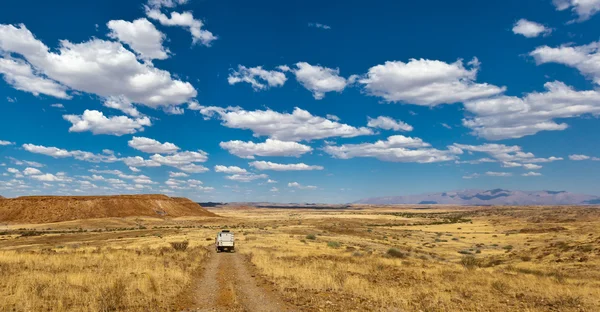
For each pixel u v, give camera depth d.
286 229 96.19
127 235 81.25
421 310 14.32
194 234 80.06
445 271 27.48
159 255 32.41
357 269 26.89
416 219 180.25
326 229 100.12
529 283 21.95
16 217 131.25
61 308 12.46
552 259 38.75
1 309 12.33
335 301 15.32
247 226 120.88
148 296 14.80
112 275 18.89
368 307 14.34
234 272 24.52
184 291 16.89
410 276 24.31
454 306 15.34
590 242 43.09
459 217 197.50
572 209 174.62
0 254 30.02
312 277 20.95
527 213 174.38
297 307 14.24
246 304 14.71
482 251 59.44
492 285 20.95
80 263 24.56
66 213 140.38
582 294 18.72
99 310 12.56
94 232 95.31
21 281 16.19
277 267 25.42
